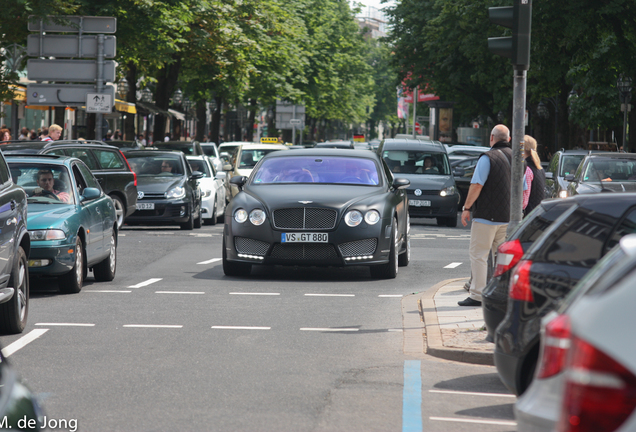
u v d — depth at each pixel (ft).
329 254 90.79
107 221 90.89
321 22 405.80
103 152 140.26
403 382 48.96
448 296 78.02
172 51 198.90
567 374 19.15
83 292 82.99
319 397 45.11
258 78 309.63
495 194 72.13
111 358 54.03
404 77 356.79
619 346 18.42
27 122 361.92
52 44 162.40
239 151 211.82
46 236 78.59
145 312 71.56
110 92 162.81
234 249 92.58
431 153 175.63
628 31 190.90
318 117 535.19
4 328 61.31
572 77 216.74
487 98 331.16
